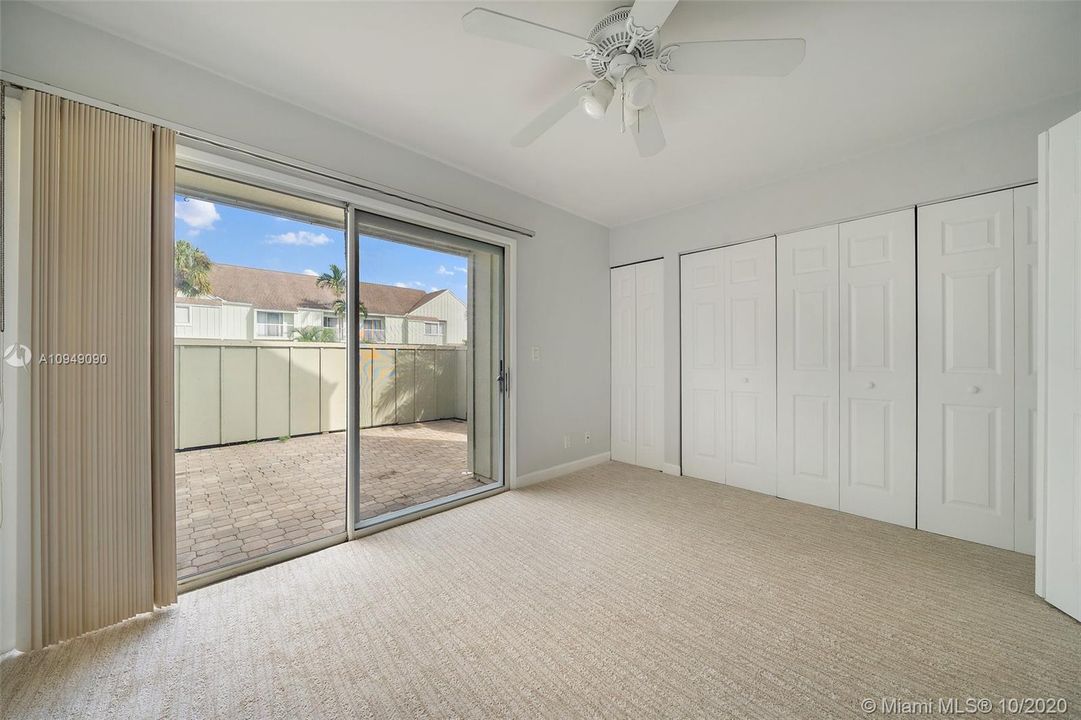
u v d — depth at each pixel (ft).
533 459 10.75
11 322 4.43
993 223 6.96
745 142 7.82
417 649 4.57
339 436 10.16
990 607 5.27
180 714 3.69
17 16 4.52
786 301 9.47
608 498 9.55
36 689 3.94
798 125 7.22
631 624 4.99
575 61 5.68
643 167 8.93
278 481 9.37
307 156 6.77
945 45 5.27
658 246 11.91
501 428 10.17
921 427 7.70
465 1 4.67
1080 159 4.91
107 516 4.87
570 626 4.97
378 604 5.42
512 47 5.43
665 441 11.75
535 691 3.97
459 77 6.05
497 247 10.07
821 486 8.98
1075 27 4.93
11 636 4.45
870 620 5.03
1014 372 6.78
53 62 4.72
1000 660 4.31
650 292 12.16
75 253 4.68
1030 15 4.76
